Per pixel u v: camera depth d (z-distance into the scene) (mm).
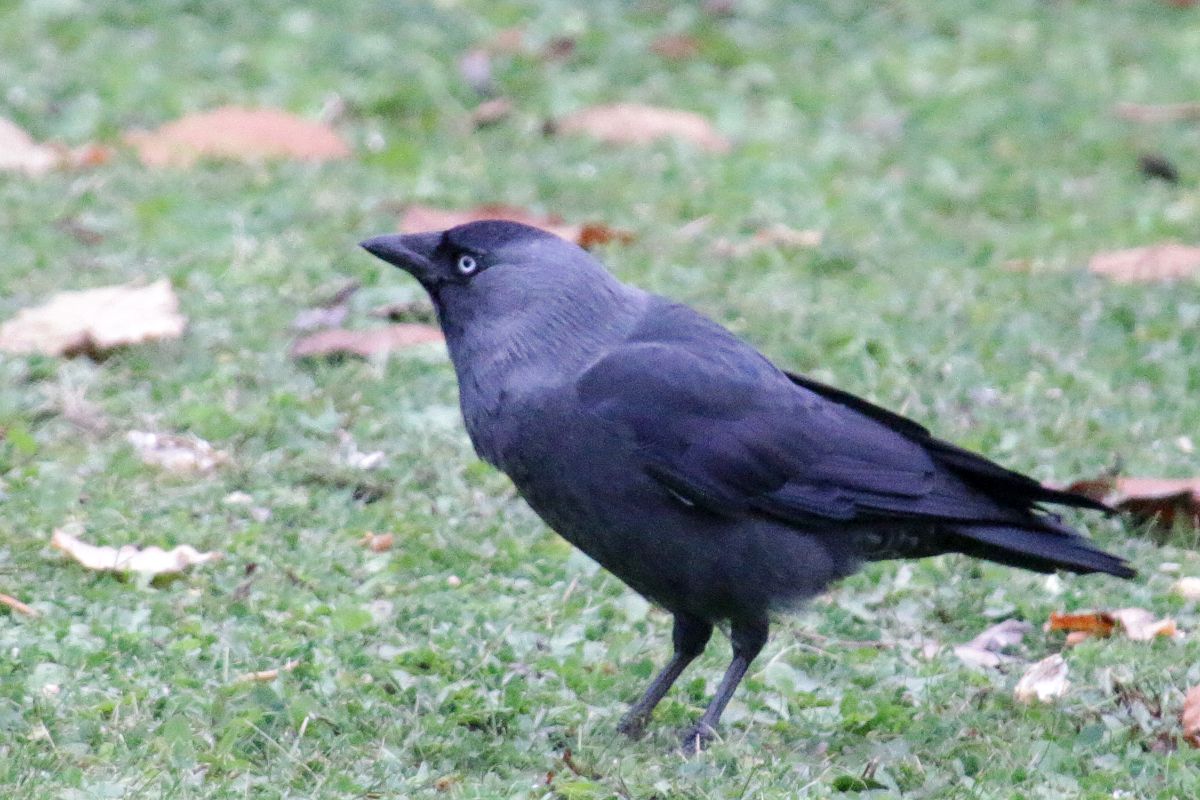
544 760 8016
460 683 8617
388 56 18609
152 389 11789
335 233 14305
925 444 9000
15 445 10953
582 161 16578
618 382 8555
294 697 8250
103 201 14766
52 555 9680
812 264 14250
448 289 9031
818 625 9578
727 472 8516
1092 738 8258
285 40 18781
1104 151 17281
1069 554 8578
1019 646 9430
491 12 20094
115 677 8406
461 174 15945
